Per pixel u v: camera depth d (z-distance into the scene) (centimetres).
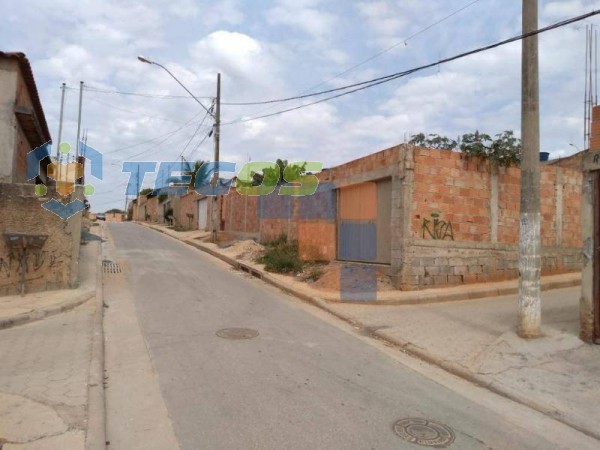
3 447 347
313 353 637
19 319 745
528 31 706
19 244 911
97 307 859
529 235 693
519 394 508
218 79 2227
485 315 858
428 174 1099
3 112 1112
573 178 1406
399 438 396
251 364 573
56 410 417
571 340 658
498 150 1168
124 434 388
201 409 439
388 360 630
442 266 1109
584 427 436
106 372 539
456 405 482
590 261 645
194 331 725
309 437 389
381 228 1202
